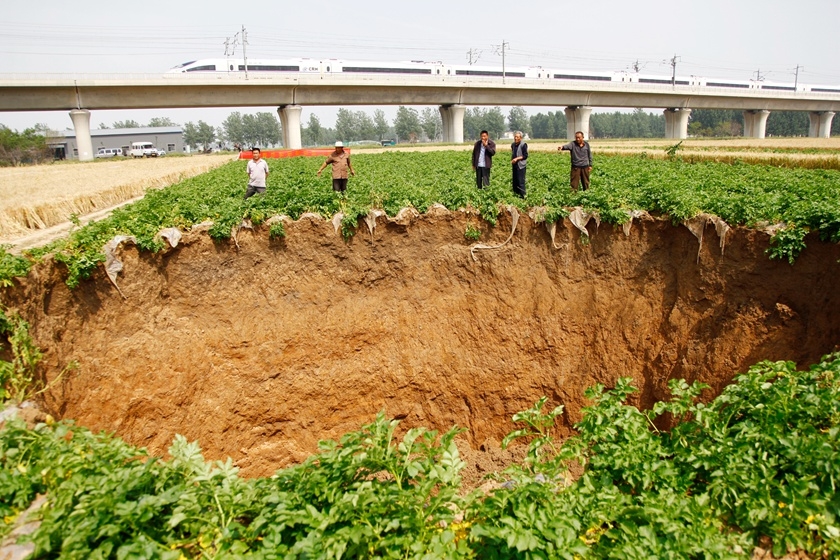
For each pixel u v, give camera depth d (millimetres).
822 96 91250
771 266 11859
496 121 161125
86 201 19938
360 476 6004
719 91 80188
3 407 7266
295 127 59188
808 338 11320
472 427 14758
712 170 22547
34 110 50281
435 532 5281
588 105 74062
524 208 14648
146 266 12320
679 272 13297
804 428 6246
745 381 7133
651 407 13500
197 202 14953
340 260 14273
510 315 14734
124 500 5113
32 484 5691
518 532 4926
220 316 13312
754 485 5699
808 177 19094
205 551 5062
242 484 5730
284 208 14203
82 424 10445
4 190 23250
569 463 11148
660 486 6078
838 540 5332
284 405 13844
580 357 14398
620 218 13711
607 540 5395
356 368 14406
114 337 11555
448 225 14797
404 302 14750
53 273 10625
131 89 51562
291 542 5367
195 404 12719
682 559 4949
